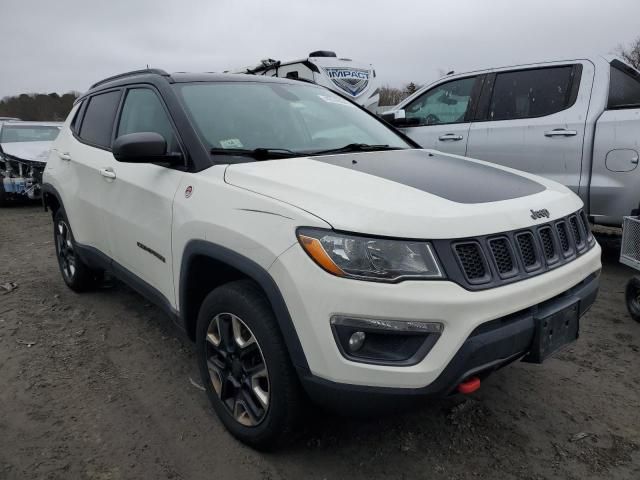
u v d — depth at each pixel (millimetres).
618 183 4746
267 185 2275
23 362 3309
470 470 2316
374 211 1978
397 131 3756
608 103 4926
